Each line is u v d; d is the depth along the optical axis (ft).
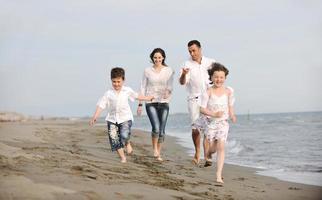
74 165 15.20
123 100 20.81
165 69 23.59
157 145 24.11
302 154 28.76
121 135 20.59
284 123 81.66
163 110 23.90
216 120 17.79
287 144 36.14
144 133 55.72
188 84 22.71
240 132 57.06
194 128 22.34
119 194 11.09
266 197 14.19
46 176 12.00
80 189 10.89
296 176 19.48
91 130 55.01
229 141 40.09
